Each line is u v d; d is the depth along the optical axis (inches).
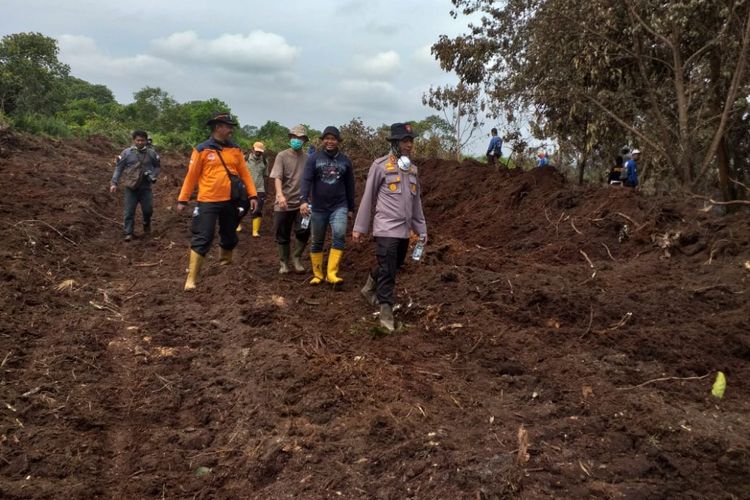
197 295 260.4
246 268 313.1
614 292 247.8
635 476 132.0
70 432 148.0
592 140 522.6
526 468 130.7
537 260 323.6
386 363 186.7
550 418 155.3
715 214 343.6
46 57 1424.7
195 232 263.6
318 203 278.4
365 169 687.1
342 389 166.7
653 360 191.6
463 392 169.9
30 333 204.1
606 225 339.0
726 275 255.8
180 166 909.2
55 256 304.8
